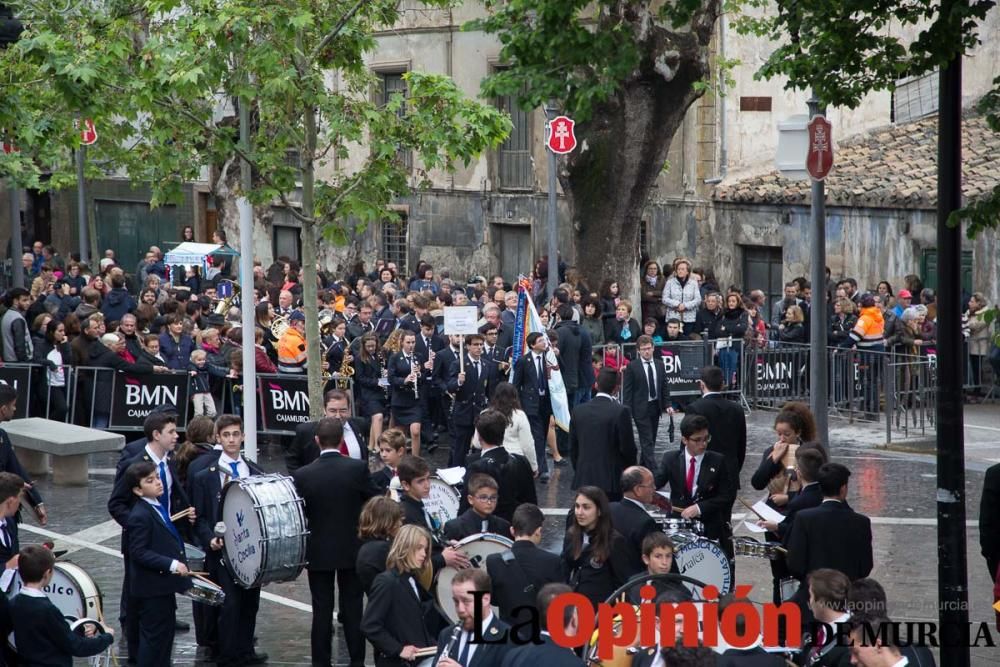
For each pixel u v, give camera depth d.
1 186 57.16
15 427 22.67
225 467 14.06
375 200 19.48
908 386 26.00
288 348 24.84
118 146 27.08
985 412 29.06
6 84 18.69
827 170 18.58
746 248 38.78
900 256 34.31
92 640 11.58
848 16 15.59
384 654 11.34
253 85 18.05
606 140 31.39
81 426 23.48
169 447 14.24
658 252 40.66
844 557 12.23
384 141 19.20
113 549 18.42
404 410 23.97
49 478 22.84
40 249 41.81
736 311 29.44
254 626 14.20
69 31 18.11
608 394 17.34
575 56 17.88
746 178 39.03
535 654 9.43
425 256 45.75
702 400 16.25
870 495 21.16
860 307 29.12
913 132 37.62
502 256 44.06
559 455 24.31
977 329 30.42
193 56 17.83
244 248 17.94
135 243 55.69
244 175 18.25
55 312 29.00
